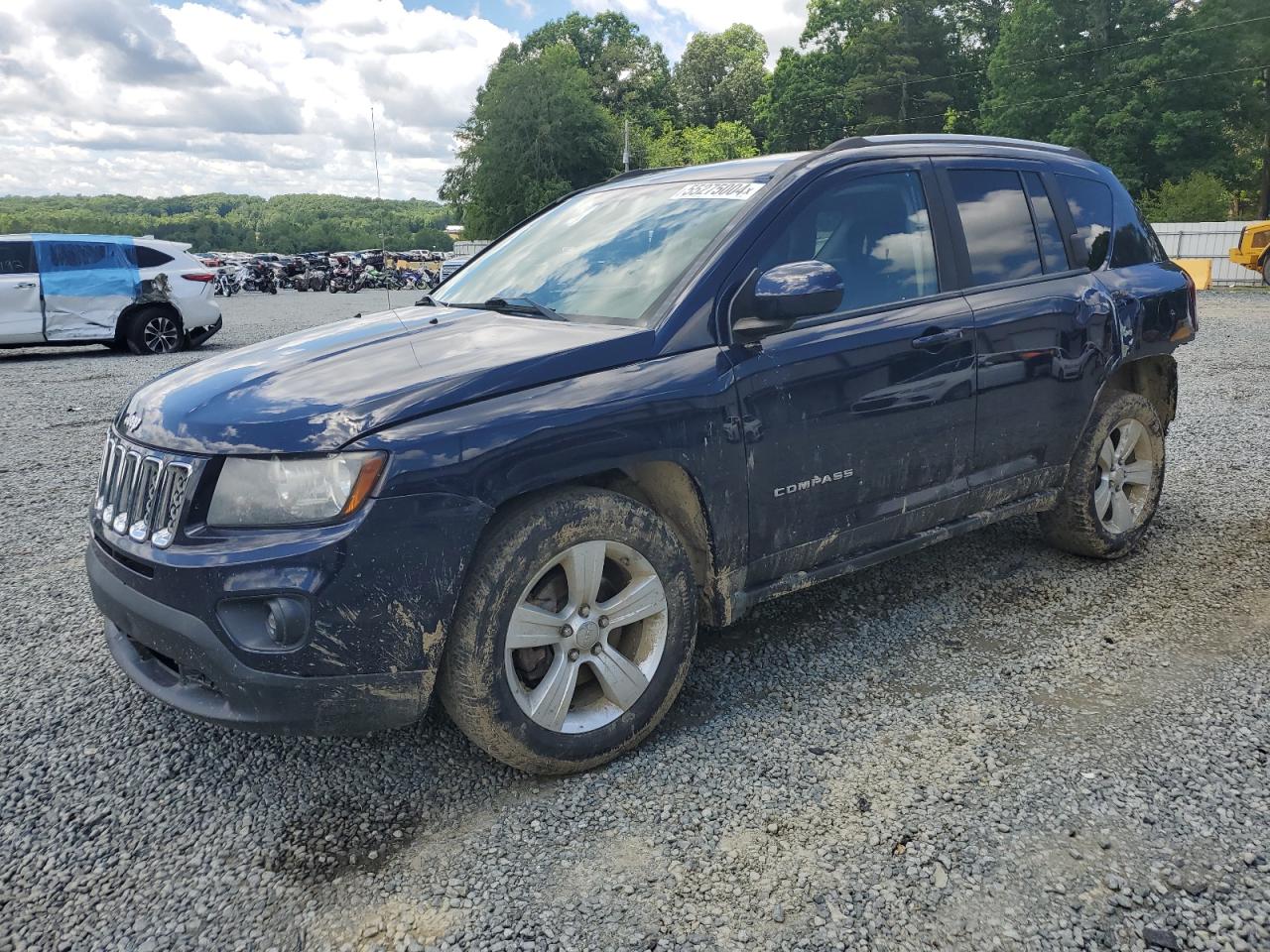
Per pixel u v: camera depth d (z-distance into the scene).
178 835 2.52
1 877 2.35
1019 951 2.03
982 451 3.64
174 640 2.40
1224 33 39.56
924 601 4.02
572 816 2.55
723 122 84.50
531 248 3.78
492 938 2.11
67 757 2.91
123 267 13.33
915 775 2.70
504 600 2.49
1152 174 42.78
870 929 2.11
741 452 2.89
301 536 2.30
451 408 2.45
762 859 2.35
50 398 9.74
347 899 2.25
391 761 2.86
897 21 57.91
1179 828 2.42
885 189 3.47
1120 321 4.13
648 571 2.78
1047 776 2.68
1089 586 4.13
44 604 4.17
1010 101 46.56
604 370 2.69
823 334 3.11
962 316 3.50
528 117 56.47
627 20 91.19
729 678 3.35
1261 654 3.41
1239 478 5.77
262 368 2.79
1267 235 23.31
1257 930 2.07
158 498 2.47
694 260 3.03
